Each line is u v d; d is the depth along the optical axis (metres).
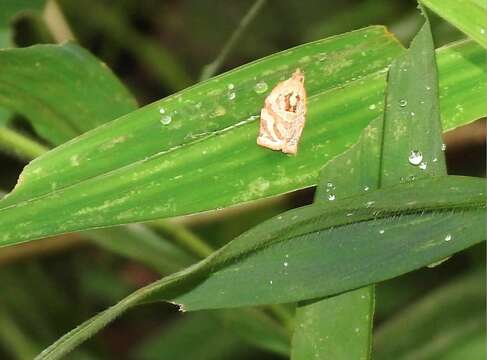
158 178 0.15
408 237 0.14
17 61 0.17
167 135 0.15
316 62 0.15
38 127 0.18
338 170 0.15
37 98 0.18
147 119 0.15
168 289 0.14
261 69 0.15
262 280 0.14
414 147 0.15
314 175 0.15
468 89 0.15
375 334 0.23
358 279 0.14
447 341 0.23
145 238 0.21
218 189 0.15
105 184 0.15
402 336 0.23
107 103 0.18
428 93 0.15
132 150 0.15
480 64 0.15
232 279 0.14
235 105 0.15
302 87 0.15
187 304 0.14
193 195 0.15
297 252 0.14
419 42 0.15
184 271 0.14
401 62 0.15
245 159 0.15
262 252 0.14
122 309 0.14
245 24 0.19
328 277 0.14
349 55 0.15
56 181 0.15
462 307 0.23
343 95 0.15
